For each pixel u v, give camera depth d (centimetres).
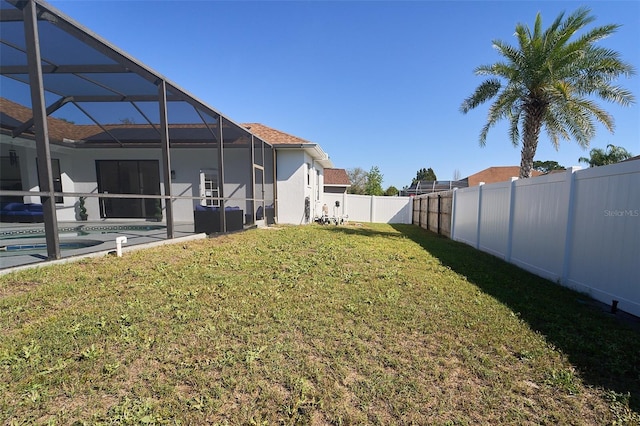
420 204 1688
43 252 526
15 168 1043
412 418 183
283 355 242
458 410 190
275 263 532
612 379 222
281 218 1325
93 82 731
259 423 174
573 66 916
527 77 946
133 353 234
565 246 465
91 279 388
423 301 372
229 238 793
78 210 1250
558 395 205
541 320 326
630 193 354
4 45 554
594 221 410
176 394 194
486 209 788
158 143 1230
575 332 298
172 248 607
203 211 858
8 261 427
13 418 168
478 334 288
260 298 362
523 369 233
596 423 181
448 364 238
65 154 1213
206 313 312
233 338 266
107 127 1080
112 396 190
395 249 757
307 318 311
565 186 470
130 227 1007
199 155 1272
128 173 1279
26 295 324
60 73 667
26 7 377
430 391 206
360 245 779
